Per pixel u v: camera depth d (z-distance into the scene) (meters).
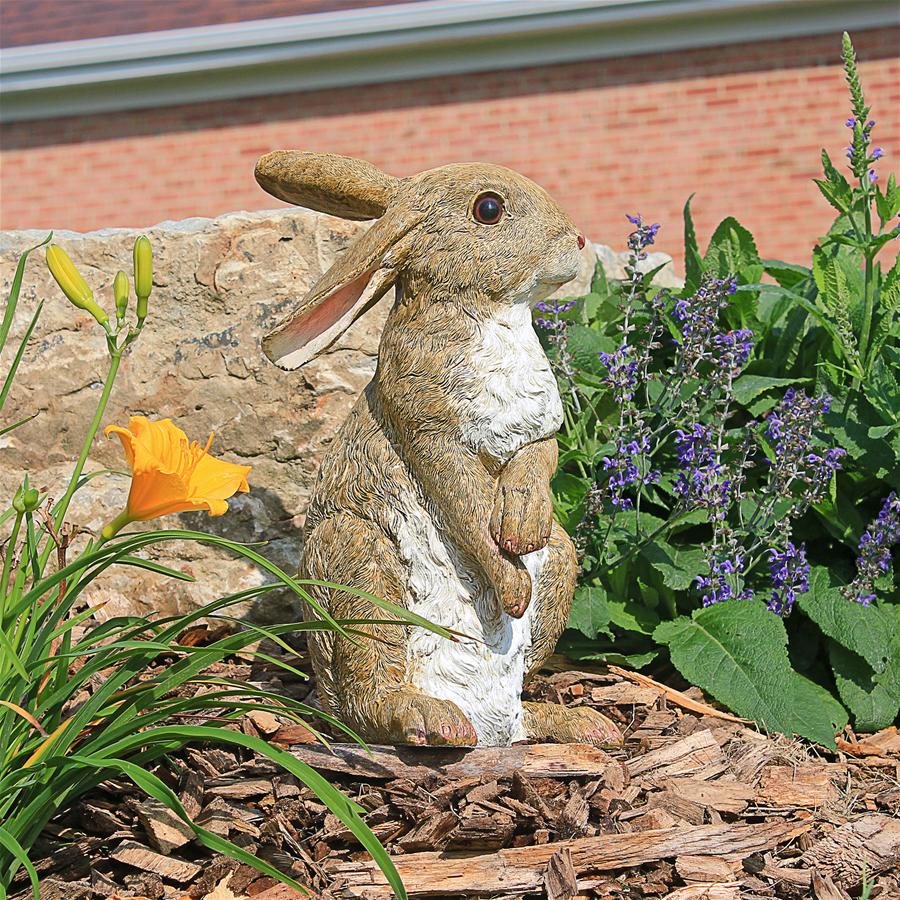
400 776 1.35
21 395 1.70
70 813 1.33
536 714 1.43
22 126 3.84
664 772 1.42
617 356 1.63
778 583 1.62
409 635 1.37
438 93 3.73
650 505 1.72
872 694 1.59
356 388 1.67
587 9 3.53
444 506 1.37
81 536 1.69
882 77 3.59
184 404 1.69
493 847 1.32
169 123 3.80
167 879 1.29
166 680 1.30
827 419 1.67
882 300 1.68
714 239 1.81
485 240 1.36
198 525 1.68
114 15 3.92
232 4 3.89
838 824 1.39
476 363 1.36
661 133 3.67
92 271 1.71
